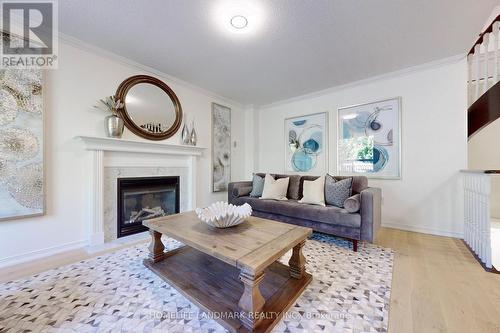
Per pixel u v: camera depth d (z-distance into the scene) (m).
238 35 2.17
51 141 2.10
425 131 2.81
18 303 1.35
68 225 2.21
